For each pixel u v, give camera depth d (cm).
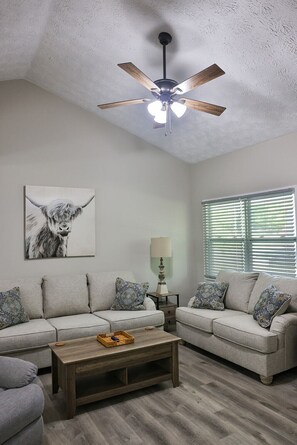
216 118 421
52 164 455
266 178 438
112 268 495
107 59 362
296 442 225
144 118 465
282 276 398
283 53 287
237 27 274
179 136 493
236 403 279
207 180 539
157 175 541
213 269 527
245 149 469
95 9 295
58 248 452
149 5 275
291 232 403
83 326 364
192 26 286
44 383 323
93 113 489
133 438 233
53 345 301
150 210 532
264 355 312
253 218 456
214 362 374
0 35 319
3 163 425
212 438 230
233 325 346
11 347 325
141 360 295
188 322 410
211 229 531
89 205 477
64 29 331
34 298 400
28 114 444
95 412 269
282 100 350
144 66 358
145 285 446
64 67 397
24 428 199
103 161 494
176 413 264
